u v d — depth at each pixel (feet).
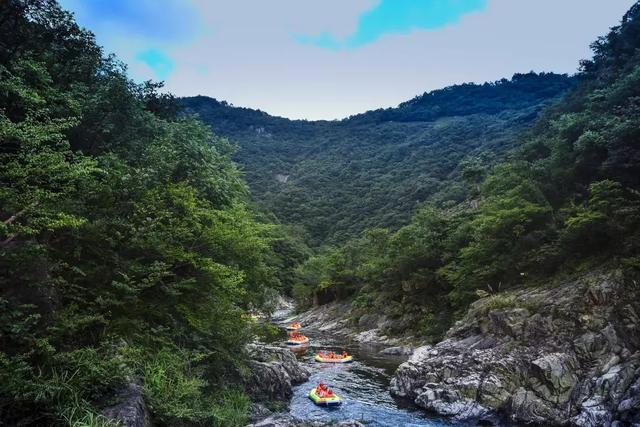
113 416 32.22
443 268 132.16
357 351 124.47
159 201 48.88
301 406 67.31
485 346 76.95
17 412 29.63
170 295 49.01
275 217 394.73
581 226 84.84
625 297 71.20
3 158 35.68
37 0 56.29
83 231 41.86
